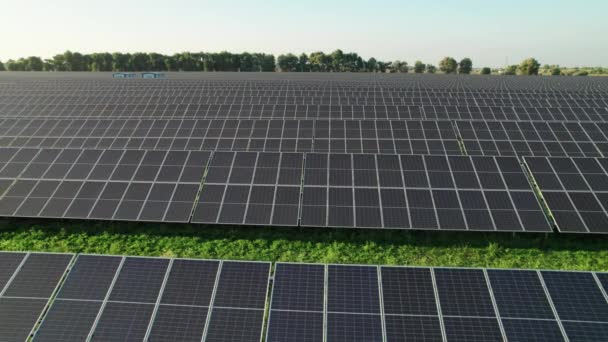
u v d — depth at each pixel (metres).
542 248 19.50
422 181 22.14
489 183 21.86
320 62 174.12
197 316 13.25
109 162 24.05
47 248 20.00
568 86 82.94
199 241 20.33
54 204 21.52
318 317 13.12
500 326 12.73
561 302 13.17
